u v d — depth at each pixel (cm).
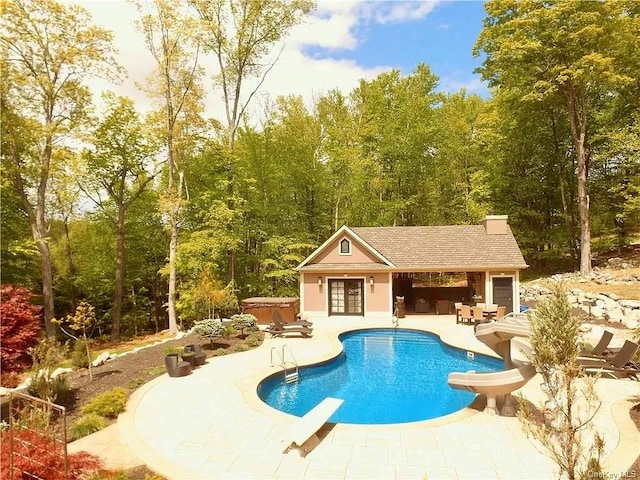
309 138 3281
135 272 3322
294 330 1900
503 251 2486
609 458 741
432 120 3662
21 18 2009
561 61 2698
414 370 1528
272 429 909
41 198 2264
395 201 3712
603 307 1989
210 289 2108
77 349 1434
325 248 2580
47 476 646
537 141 3372
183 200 2447
